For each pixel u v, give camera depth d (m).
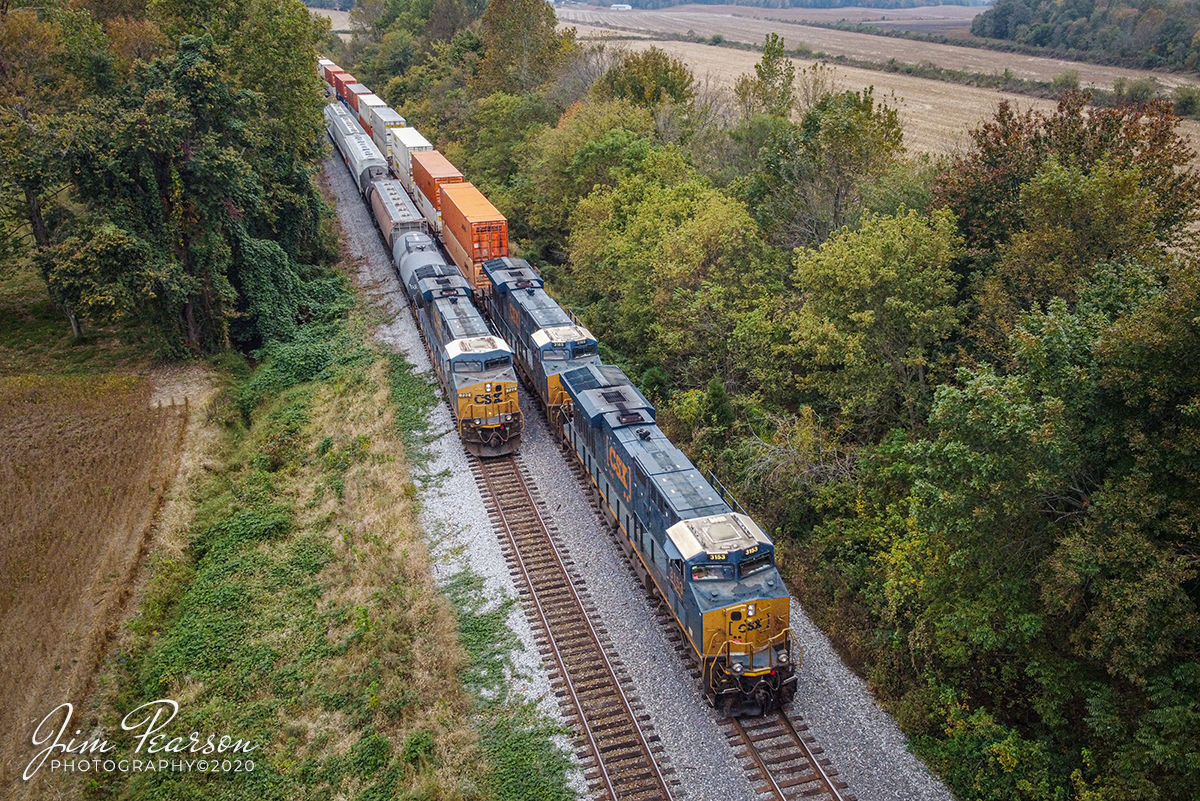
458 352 33.91
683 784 19.59
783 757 20.27
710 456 31.91
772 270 36.75
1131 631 16.61
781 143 40.97
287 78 51.25
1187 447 16.69
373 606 26.20
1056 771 18.92
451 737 21.28
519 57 80.81
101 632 24.97
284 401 40.41
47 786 20.39
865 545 26.47
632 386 31.56
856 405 29.02
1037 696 20.41
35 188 39.19
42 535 29.33
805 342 28.83
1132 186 24.28
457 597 26.34
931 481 20.86
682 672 23.14
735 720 21.45
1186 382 17.20
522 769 20.28
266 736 22.05
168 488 32.56
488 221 44.91
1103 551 17.39
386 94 101.44
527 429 36.66
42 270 38.81
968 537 19.83
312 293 50.16
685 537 22.09
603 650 23.92
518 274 43.03
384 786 20.31
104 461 34.12
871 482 26.94
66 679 23.52
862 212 33.47
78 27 49.81
